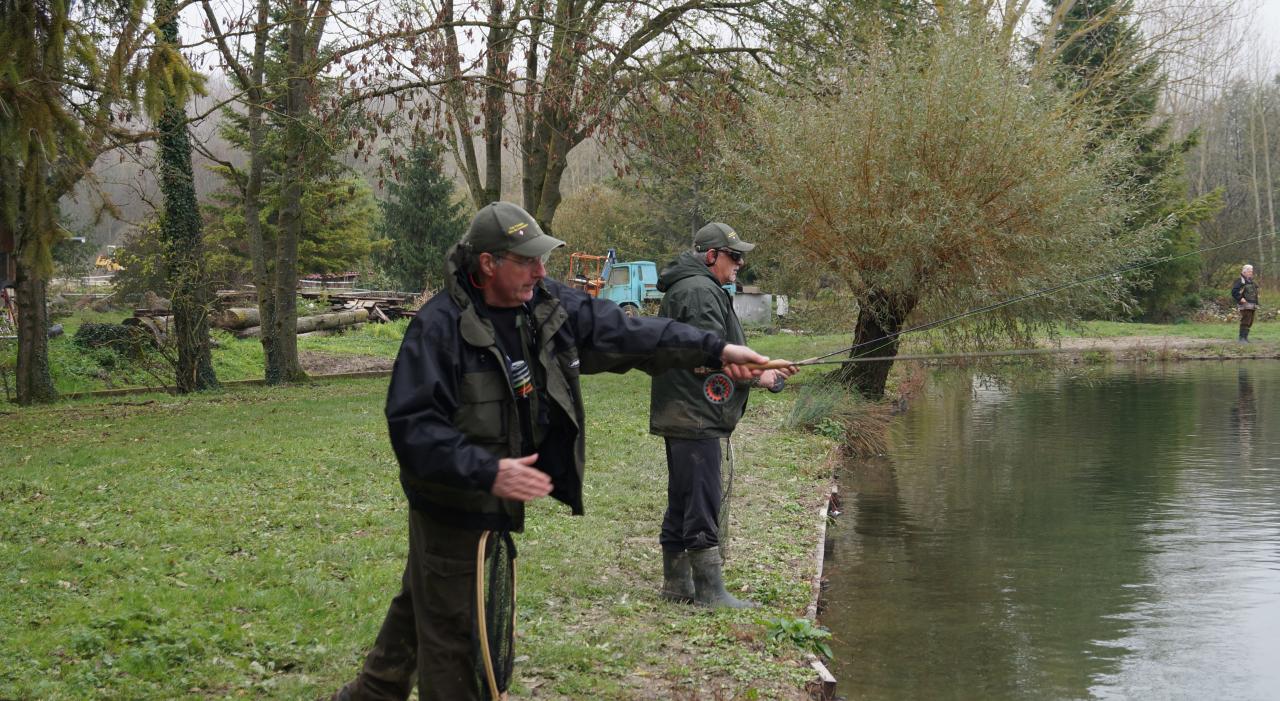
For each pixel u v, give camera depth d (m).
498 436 3.19
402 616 3.40
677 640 5.01
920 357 4.70
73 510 7.60
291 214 19.66
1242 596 6.56
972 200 13.97
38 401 17.98
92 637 4.59
